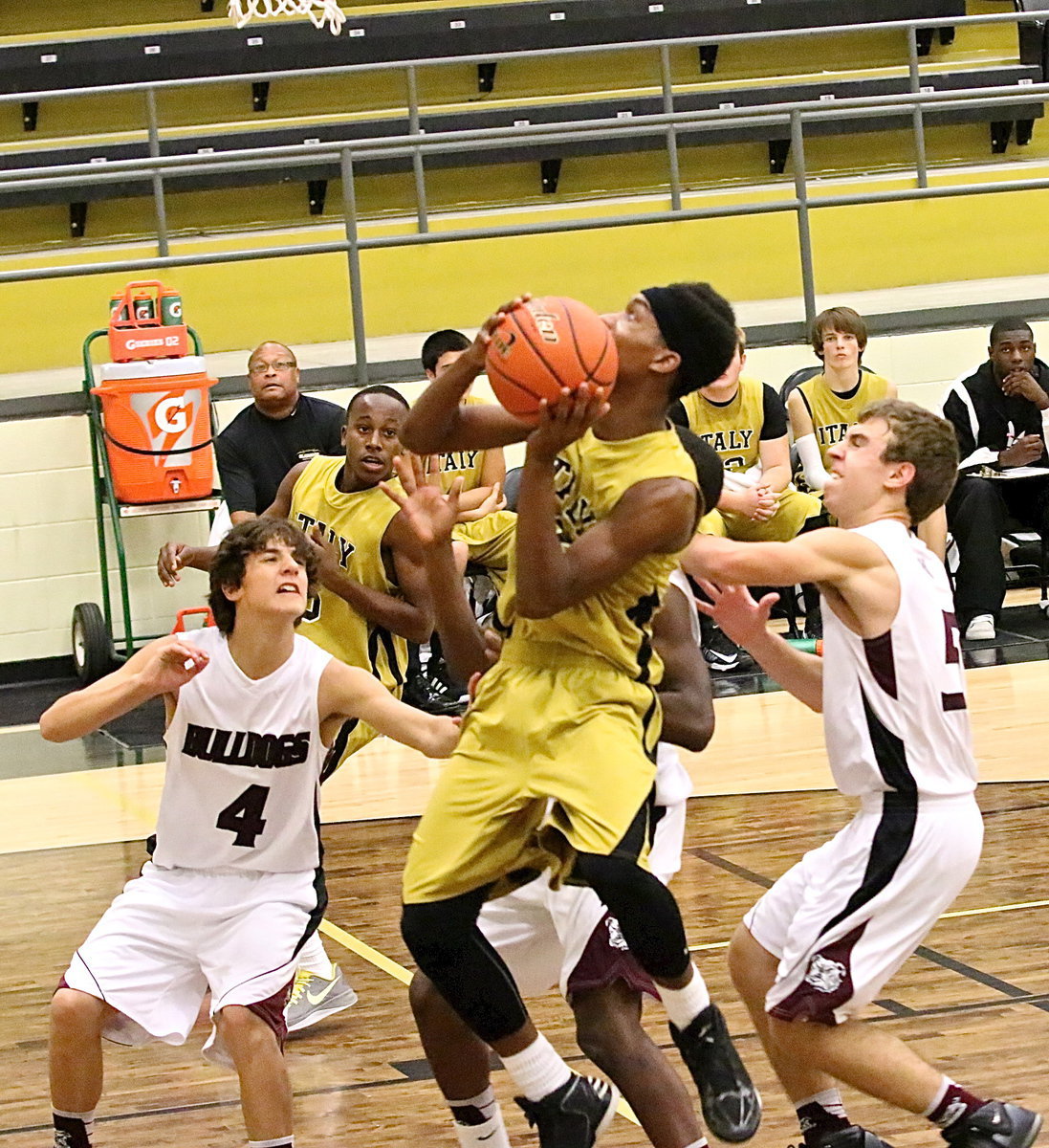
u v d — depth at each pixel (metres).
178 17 24.41
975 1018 7.16
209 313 18.20
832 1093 5.58
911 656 5.35
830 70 24.94
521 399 4.64
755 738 12.96
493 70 24.02
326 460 8.51
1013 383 15.43
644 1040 5.33
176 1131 6.57
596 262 18.73
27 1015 8.03
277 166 22.25
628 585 5.05
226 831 5.96
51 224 22.17
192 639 6.02
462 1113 5.61
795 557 5.36
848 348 14.68
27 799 12.60
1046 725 12.48
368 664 8.39
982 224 19.52
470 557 9.92
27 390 17.23
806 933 5.36
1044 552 16.20
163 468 15.83
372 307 18.47
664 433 5.05
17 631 17.08
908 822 5.35
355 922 9.22
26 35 24.09
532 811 5.10
